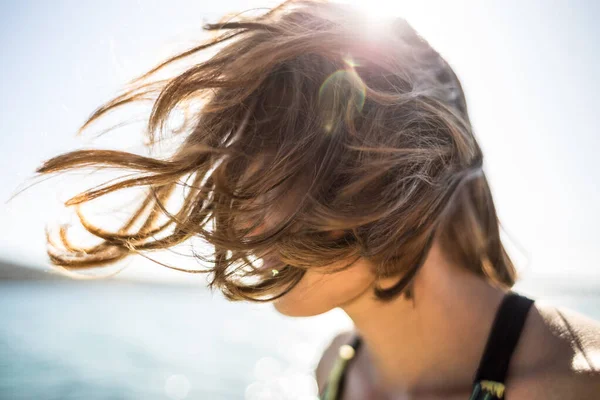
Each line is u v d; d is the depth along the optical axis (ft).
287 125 2.98
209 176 3.10
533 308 3.27
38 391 13.42
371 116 3.01
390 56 3.20
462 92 3.60
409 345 3.62
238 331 24.34
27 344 18.34
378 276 3.17
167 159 3.31
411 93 3.14
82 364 16.28
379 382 4.19
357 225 2.89
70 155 3.25
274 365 18.07
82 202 3.34
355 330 5.15
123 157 3.19
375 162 2.91
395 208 2.95
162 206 3.26
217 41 3.40
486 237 3.77
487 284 3.58
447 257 3.57
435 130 3.19
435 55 3.56
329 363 5.18
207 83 3.06
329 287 3.27
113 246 3.83
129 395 13.66
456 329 3.43
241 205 2.98
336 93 2.97
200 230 3.13
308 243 2.94
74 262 3.93
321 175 2.90
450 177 3.17
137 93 3.56
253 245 2.98
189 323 25.88
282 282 3.17
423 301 3.48
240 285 3.22
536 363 2.95
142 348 19.45
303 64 3.03
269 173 2.94
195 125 3.28
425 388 3.55
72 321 23.66
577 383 2.70
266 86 3.06
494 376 3.05
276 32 3.21
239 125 3.04
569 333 2.98
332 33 3.04
